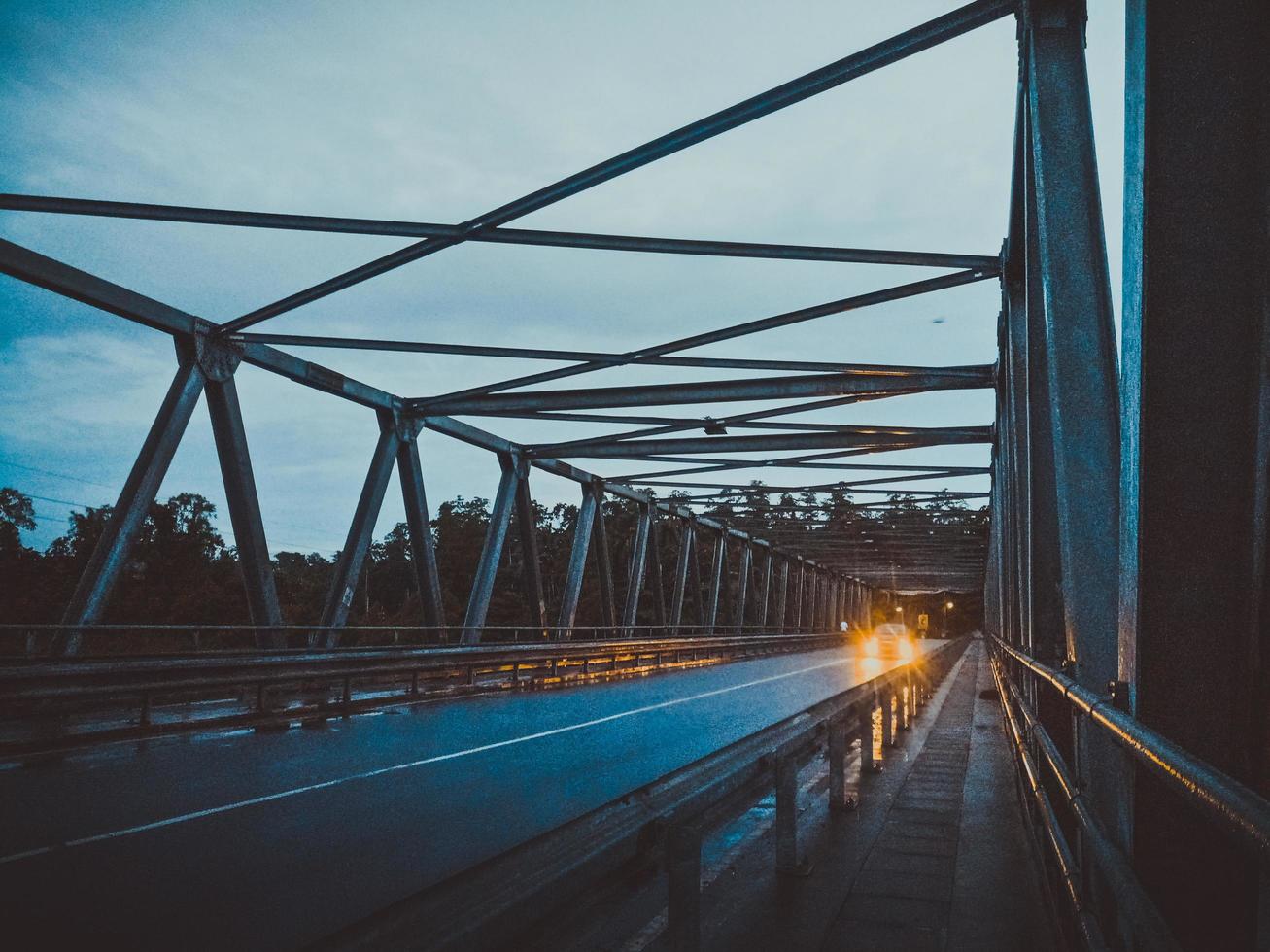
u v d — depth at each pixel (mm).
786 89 9281
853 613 101375
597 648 26562
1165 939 1681
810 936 4438
